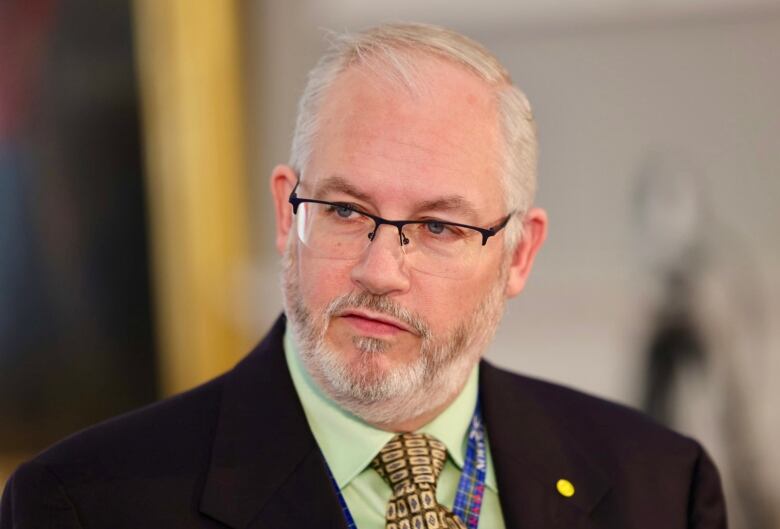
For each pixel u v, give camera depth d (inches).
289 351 215.0
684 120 517.0
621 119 523.8
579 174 528.1
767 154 507.5
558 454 220.4
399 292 192.5
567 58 527.2
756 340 511.5
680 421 520.4
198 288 551.5
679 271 518.3
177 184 547.2
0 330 539.8
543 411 229.1
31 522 188.5
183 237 549.6
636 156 522.3
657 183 518.9
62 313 543.8
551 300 528.1
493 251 203.8
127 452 198.1
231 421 204.2
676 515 224.4
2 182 536.4
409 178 191.6
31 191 538.0
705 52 513.7
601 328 525.7
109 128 541.6
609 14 520.4
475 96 200.8
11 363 540.7
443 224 195.6
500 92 205.6
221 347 553.9
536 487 213.2
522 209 210.8
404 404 198.8
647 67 520.4
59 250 541.6
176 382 553.0
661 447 233.8
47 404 543.8
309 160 200.4
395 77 196.2
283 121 552.1
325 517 195.0
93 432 203.0
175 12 538.0
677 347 516.4
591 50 525.3
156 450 199.2
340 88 199.5
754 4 504.7
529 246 221.8
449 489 210.1
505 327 533.6
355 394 194.1
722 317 514.0
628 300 522.3
